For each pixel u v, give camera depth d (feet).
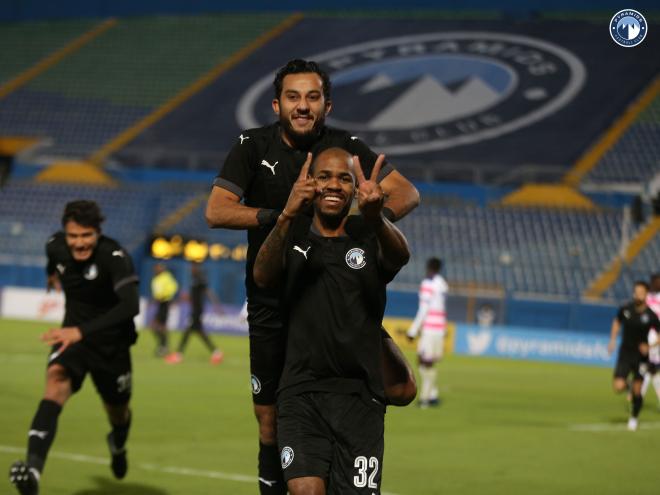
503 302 156.25
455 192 195.42
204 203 195.62
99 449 50.80
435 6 268.82
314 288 25.61
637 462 53.62
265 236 28.43
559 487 45.24
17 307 173.27
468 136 215.31
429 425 67.10
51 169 214.48
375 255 25.62
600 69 234.58
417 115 225.56
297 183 24.23
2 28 279.69
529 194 191.72
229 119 230.68
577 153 205.36
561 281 167.02
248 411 69.82
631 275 166.50
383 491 42.70
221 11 279.28
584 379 114.83
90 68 257.55
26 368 93.20
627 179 195.11
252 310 29.19
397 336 155.02
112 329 36.68
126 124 232.73
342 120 225.15
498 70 238.68
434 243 178.19
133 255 173.78
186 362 110.73
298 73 27.53
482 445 58.39
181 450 52.16
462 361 137.80
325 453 24.90
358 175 24.64
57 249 36.78
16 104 244.22
